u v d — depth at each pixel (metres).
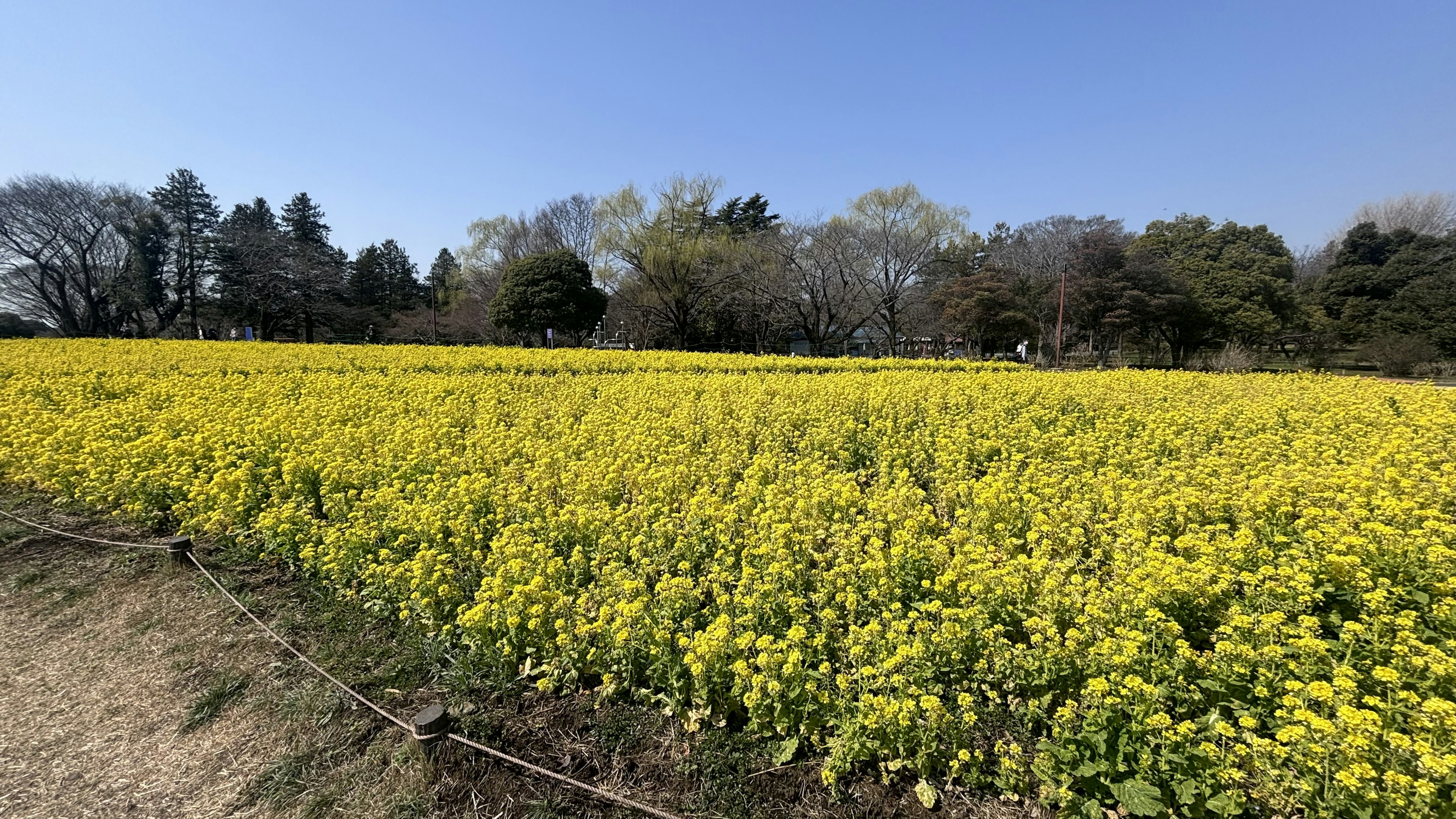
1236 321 30.81
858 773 3.00
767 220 56.88
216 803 2.95
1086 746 2.78
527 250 48.78
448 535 5.12
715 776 3.01
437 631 4.10
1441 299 28.33
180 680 3.78
